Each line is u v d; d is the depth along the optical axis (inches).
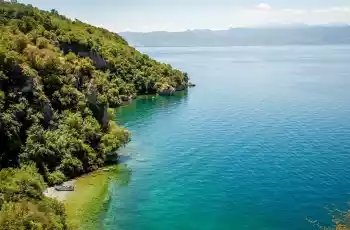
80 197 2351.1
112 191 2458.2
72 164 2655.0
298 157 3024.1
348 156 3006.9
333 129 3757.4
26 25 4158.5
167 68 7076.8
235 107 5024.6
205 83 7642.7
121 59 6471.5
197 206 2273.6
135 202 2316.7
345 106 4817.9
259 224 2066.9
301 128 3836.1
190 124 4205.2
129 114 4827.8
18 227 1518.2
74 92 3034.0
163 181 2632.9
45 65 2960.1
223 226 2052.2
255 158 3043.8
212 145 3412.9
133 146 3420.3
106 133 3068.4
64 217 1847.9
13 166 2356.1
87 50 5374.0
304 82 7347.4
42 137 2568.9
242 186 2536.9
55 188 2440.9
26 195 1827.0
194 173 2775.6
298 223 2064.5
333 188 2461.9
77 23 6776.6
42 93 2770.7
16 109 2529.5
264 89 6550.2
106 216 2133.4
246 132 3779.5
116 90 5570.9
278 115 4448.8
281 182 2576.3
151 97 6156.5
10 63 2628.0
